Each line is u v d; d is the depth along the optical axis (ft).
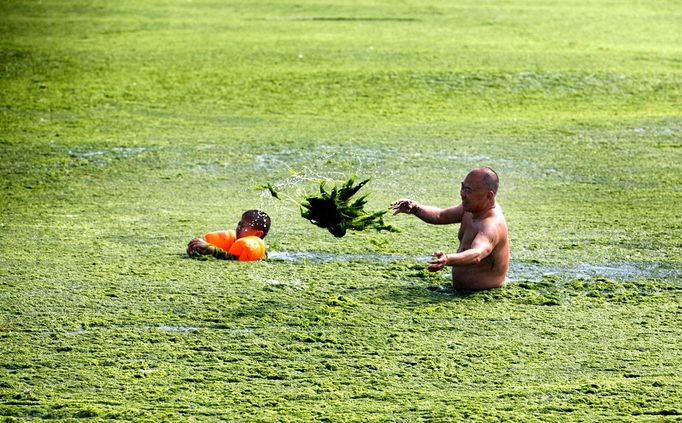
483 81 183.32
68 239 98.99
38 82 183.42
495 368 68.95
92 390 65.05
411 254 95.09
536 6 277.03
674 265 92.68
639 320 78.33
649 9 273.33
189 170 130.62
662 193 120.57
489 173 83.05
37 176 127.03
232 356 70.59
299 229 103.04
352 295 83.25
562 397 64.44
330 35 225.35
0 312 77.97
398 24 242.99
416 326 76.33
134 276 87.25
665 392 65.21
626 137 150.00
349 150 140.77
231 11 264.11
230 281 86.28
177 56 202.28
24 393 64.23
